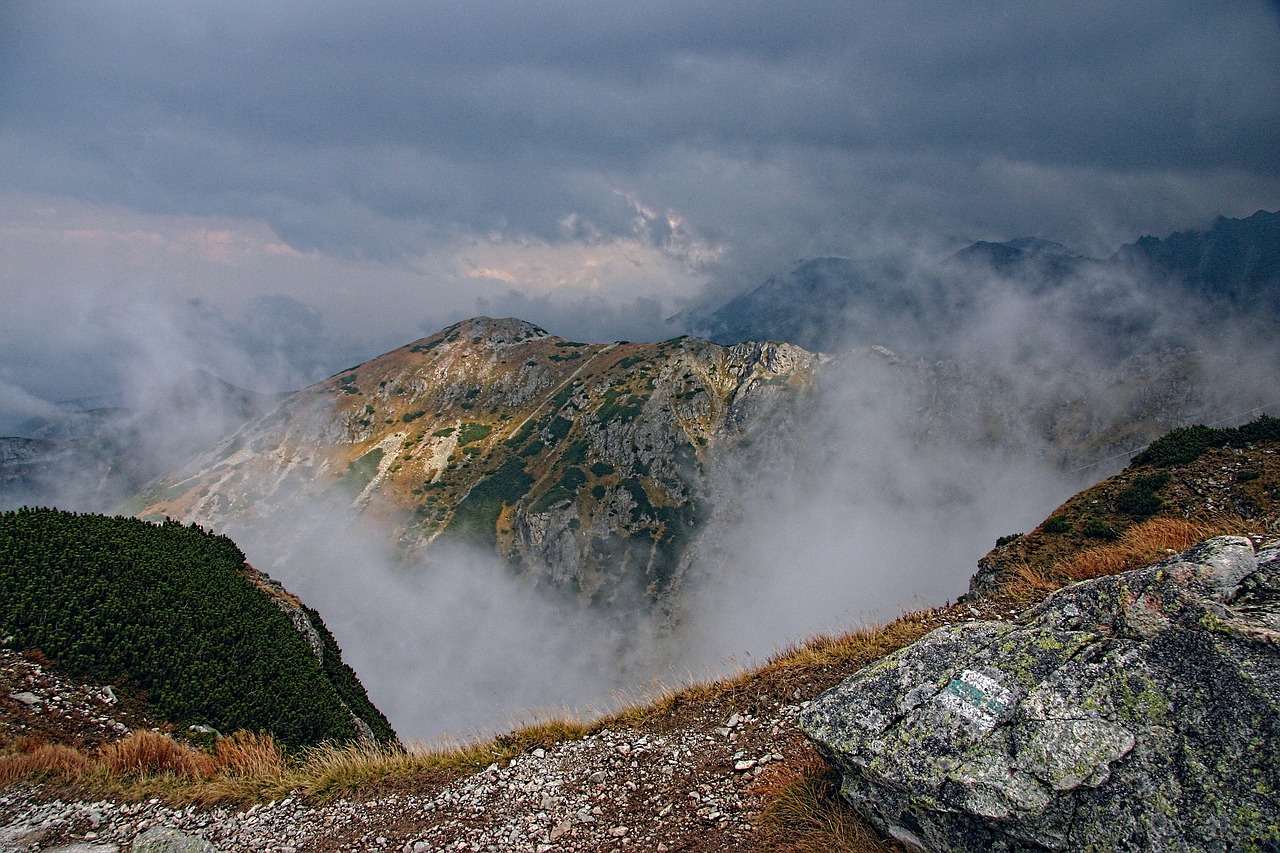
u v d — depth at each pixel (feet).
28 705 47.52
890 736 23.22
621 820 29.12
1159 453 67.31
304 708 57.93
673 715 37.35
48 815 35.27
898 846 22.54
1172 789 18.58
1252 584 22.72
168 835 32.94
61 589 59.52
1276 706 18.69
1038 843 19.34
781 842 24.56
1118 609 24.07
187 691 53.93
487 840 29.53
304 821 33.30
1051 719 21.26
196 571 70.85
